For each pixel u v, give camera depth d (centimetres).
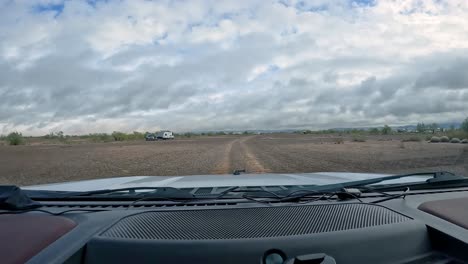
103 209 165
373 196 188
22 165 1577
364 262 125
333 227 135
